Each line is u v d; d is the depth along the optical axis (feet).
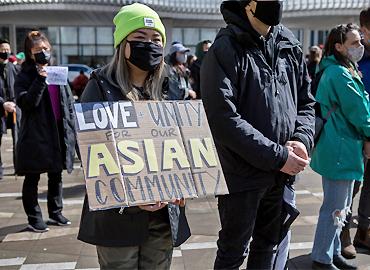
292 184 9.02
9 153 27.61
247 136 7.78
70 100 14.03
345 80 10.53
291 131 8.54
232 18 8.18
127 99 7.13
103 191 6.37
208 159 7.04
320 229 11.32
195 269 11.72
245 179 8.34
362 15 12.04
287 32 8.95
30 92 12.98
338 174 10.80
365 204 12.92
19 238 13.70
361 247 13.07
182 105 7.21
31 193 14.15
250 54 8.15
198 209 16.30
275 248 9.27
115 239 7.04
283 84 8.47
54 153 13.67
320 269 11.40
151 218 7.36
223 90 7.91
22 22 38.75
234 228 8.57
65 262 12.09
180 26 38.34
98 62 86.74
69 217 15.60
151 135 6.84
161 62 7.49
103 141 6.59
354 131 10.87
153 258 7.52
